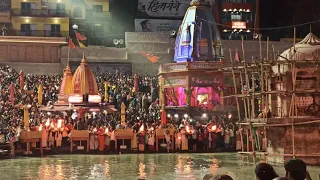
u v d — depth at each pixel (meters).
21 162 32.22
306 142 28.72
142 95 54.81
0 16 79.19
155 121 45.66
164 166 29.77
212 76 52.09
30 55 70.19
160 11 85.69
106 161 33.06
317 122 27.44
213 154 39.28
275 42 73.88
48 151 39.50
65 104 45.88
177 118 47.88
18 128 37.16
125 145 40.56
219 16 86.75
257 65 29.36
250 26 87.50
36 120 43.72
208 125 42.88
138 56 70.94
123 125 42.47
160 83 54.97
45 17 80.38
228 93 51.97
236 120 48.72
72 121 43.47
